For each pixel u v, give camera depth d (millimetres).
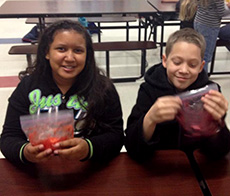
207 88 821
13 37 5105
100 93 1077
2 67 3691
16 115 1082
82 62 1007
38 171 856
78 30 999
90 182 814
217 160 917
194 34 1002
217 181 823
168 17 3383
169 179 823
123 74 3520
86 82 1081
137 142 919
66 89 1113
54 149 760
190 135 824
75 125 1092
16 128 1058
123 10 3129
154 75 1146
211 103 770
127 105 2746
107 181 818
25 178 830
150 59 4051
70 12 3014
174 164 889
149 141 915
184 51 944
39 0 3852
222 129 918
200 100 790
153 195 765
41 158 760
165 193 771
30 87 1108
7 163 896
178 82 1001
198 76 1058
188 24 2947
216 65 3811
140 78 3359
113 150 962
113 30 5586
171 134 1101
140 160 911
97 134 1119
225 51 4383
